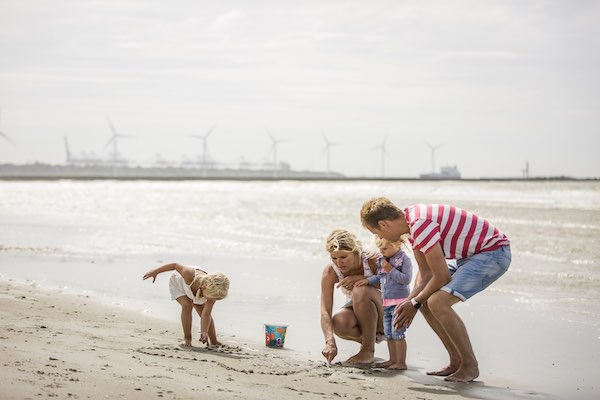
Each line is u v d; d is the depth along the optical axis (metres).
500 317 9.60
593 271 13.85
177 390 5.24
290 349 7.73
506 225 24.92
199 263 14.88
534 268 14.37
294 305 10.34
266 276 13.09
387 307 7.16
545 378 6.70
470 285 6.71
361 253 7.44
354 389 6.04
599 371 6.93
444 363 7.32
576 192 84.12
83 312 9.04
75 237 20.59
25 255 16.12
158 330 8.27
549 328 8.89
